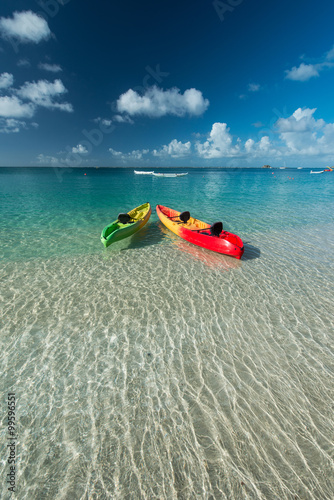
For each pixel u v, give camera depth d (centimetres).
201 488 233
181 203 1725
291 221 1236
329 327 462
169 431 285
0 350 404
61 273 665
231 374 361
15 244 867
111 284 612
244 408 310
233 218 1288
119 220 930
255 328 459
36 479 243
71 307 519
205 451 264
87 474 247
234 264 729
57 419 300
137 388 339
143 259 761
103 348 410
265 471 246
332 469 247
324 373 362
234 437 278
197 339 430
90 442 275
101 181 3825
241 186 3086
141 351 404
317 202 1808
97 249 837
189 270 691
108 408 312
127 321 477
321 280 639
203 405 314
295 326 464
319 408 310
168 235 985
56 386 343
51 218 1245
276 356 394
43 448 270
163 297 558
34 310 507
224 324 469
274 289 594
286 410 307
